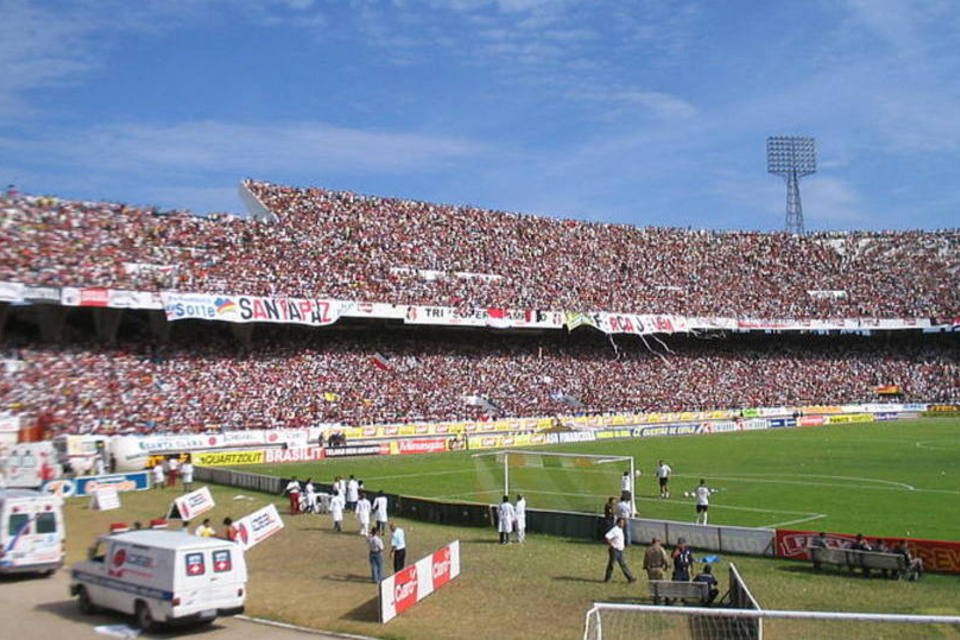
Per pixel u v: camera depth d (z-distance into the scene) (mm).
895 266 118938
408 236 98312
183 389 72875
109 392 69062
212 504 48375
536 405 90500
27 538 32250
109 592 26688
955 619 18453
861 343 117625
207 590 25266
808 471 60219
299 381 80062
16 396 64625
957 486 51906
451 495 51625
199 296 74125
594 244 112625
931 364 112750
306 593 30078
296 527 43125
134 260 76062
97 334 75438
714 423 97375
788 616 19266
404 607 27500
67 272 70750
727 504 46938
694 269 114438
